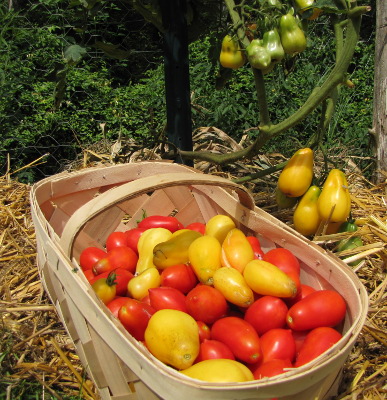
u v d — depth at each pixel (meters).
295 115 1.69
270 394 0.89
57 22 4.20
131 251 1.52
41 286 1.61
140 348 0.97
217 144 2.59
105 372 1.10
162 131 2.31
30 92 3.63
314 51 3.91
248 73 3.78
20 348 1.37
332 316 1.16
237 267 1.29
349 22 1.57
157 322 1.08
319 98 1.66
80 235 1.68
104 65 4.51
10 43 3.28
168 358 1.06
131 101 4.09
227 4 1.69
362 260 1.62
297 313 1.16
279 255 1.33
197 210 1.81
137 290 1.34
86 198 1.77
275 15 1.55
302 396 0.96
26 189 2.24
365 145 3.25
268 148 3.05
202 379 0.97
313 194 1.64
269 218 1.50
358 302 1.13
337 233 1.66
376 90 2.31
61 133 3.79
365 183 2.35
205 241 1.34
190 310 1.22
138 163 1.77
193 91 3.37
